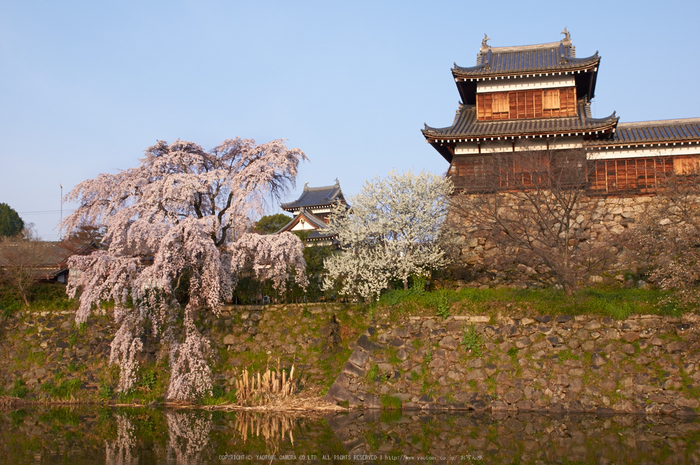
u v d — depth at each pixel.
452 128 27.16
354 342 21.66
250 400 20.52
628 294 20.16
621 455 13.11
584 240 24.34
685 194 21.12
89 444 15.36
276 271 21.72
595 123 25.06
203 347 21.62
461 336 20.28
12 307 24.77
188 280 23.41
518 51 30.97
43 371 23.27
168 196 21.16
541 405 18.59
